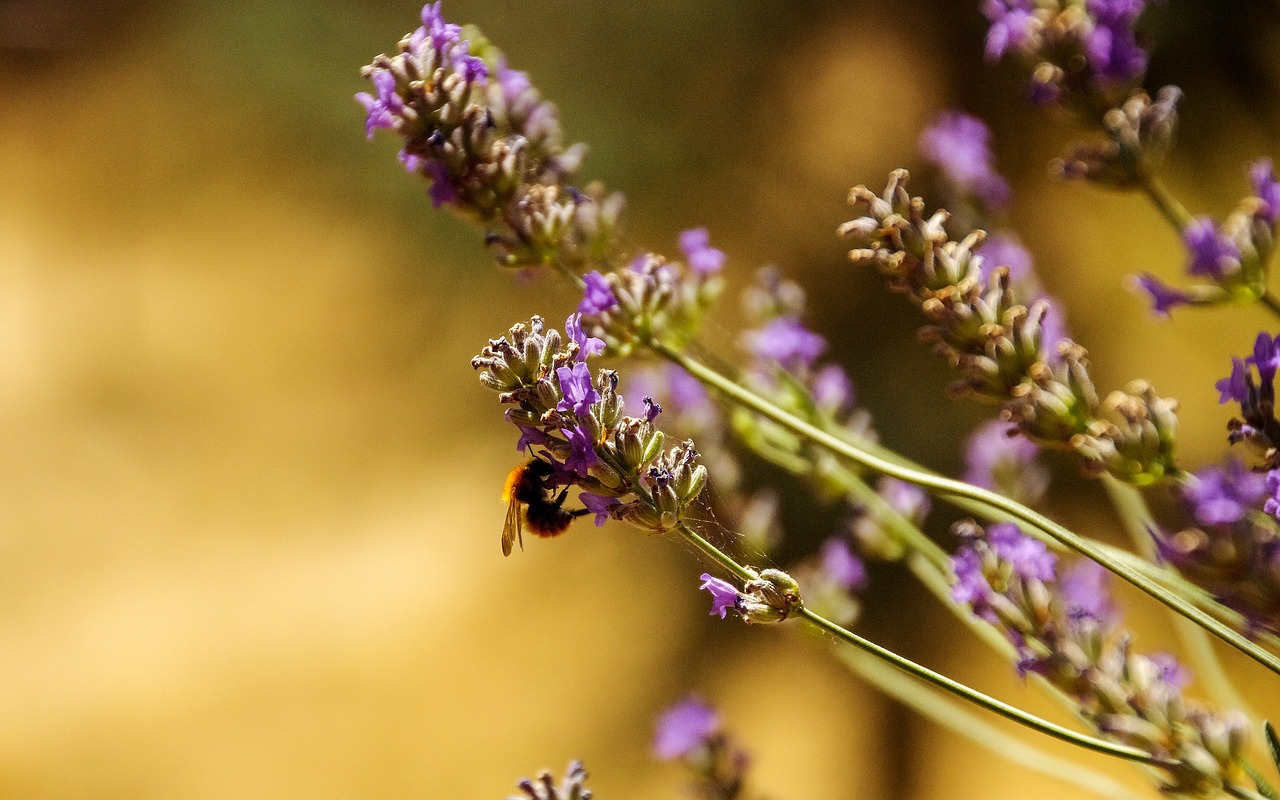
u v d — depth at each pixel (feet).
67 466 7.02
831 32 4.63
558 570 5.43
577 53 4.58
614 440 1.86
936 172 4.40
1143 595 3.83
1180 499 1.85
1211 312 4.23
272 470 6.61
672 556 5.13
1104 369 4.19
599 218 2.03
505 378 1.85
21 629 6.12
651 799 4.39
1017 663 1.89
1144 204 4.24
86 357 7.66
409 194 5.04
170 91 7.81
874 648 1.83
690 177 4.51
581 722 4.76
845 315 4.36
